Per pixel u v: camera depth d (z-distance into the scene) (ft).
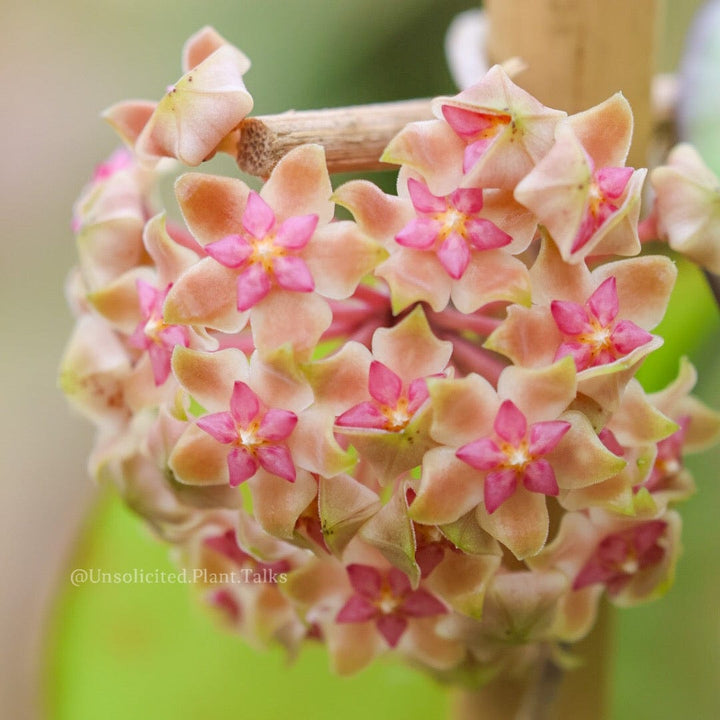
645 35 0.90
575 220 0.83
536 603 0.87
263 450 0.85
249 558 0.90
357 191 0.84
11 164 1.68
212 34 0.87
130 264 0.89
